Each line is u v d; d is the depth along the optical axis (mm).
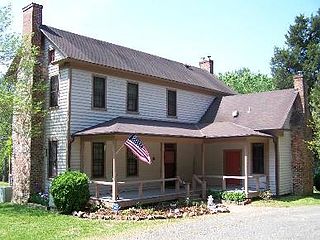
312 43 43406
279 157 22219
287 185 22844
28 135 19656
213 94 27922
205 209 16391
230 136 20766
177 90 24609
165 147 23484
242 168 23766
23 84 19953
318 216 14750
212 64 33375
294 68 44031
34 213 16125
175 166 24047
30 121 19547
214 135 21609
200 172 25531
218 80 31234
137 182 17656
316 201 20250
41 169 19766
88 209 16109
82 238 11055
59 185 15938
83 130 18703
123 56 23078
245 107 25266
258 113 23938
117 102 20578
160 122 22500
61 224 13398
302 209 17156
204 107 26953
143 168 21938
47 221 14094
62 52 18766
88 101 19219
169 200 19203
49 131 19594
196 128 23859
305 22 45125
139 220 14117
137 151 16578
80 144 18703
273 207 18031
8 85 20609
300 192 23297
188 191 19562
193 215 15250
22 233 11953
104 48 22750
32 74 19734
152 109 22609
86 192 16203
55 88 19562
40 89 19734
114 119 20031
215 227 12422
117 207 16062
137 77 21766
